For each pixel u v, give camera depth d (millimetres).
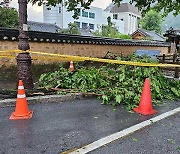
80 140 3010
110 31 36938
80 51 11227
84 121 3715
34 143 2895
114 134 3219
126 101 4812
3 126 3395
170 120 3889
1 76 8016
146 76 5652
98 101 4969
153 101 5000
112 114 4113
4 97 4617
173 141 3051
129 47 15094
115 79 5680
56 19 40719
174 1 9000
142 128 3477
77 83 5543
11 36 8109
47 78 5906
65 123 3594
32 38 8906
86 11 43125
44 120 3689
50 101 4750
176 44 20781
